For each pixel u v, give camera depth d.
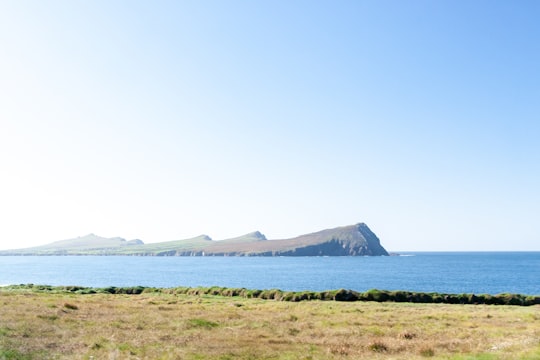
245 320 37.28
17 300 45.94
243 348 24.64
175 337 27.45
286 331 31.55
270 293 69.69
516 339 27.88
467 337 29.50
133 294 73.00
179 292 77.75
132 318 35.97
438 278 165.75
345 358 22.38
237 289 74.44
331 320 38.56
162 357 21.31
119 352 22.22
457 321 38.91
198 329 31.50
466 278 165.00
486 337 29.25
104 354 21.52
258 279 164.25
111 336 26.75
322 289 120.56
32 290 72.81
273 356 22.78
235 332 30.58
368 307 52.47
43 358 20.09
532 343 25.33
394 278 166.38
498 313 46.09
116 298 59.62
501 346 24.92
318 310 47.53
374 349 25.00
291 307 50.62
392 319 39.78
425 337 29.50
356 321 37.88
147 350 22.98
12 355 20.11
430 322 37.91
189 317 38.12
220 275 192.62
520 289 119.50
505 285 132.75
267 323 35.62
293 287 126.38
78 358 20.31
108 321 33.66
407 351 24.47
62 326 29.84
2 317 32.09
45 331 27.44
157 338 26.86
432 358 22.00
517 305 61.72
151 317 37.09
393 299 64.88
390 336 30.19
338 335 30.34
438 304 60.34
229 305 52.16
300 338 28.73
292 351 24.19
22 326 28.39
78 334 27.16
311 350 24.61
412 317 41.50
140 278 173.25
